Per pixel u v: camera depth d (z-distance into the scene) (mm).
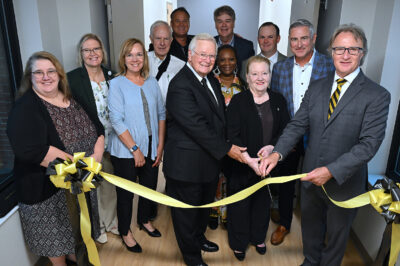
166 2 7109
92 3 2643
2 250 1583
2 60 2014
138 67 2018
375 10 2256
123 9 3115
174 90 1772
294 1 3938
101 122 2146
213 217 2551
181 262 2152
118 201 2166
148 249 2283
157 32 2475
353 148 1512
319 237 1932
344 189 1660
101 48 2096
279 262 2162
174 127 1905
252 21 7367
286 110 2100
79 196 1347
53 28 2365
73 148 1724
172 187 1967
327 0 2977
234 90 2355
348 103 1537
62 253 1791
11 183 1937
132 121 2029
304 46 2158
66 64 2557
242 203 2064
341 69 1527
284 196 2334
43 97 1643
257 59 1964
